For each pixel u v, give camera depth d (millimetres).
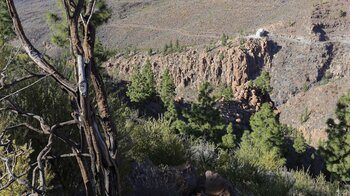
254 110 99438
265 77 104250
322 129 133875
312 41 166625
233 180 5922
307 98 152500
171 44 168375
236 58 157125
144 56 165500
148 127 5641
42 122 975
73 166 2971
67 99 3420
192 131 53562
